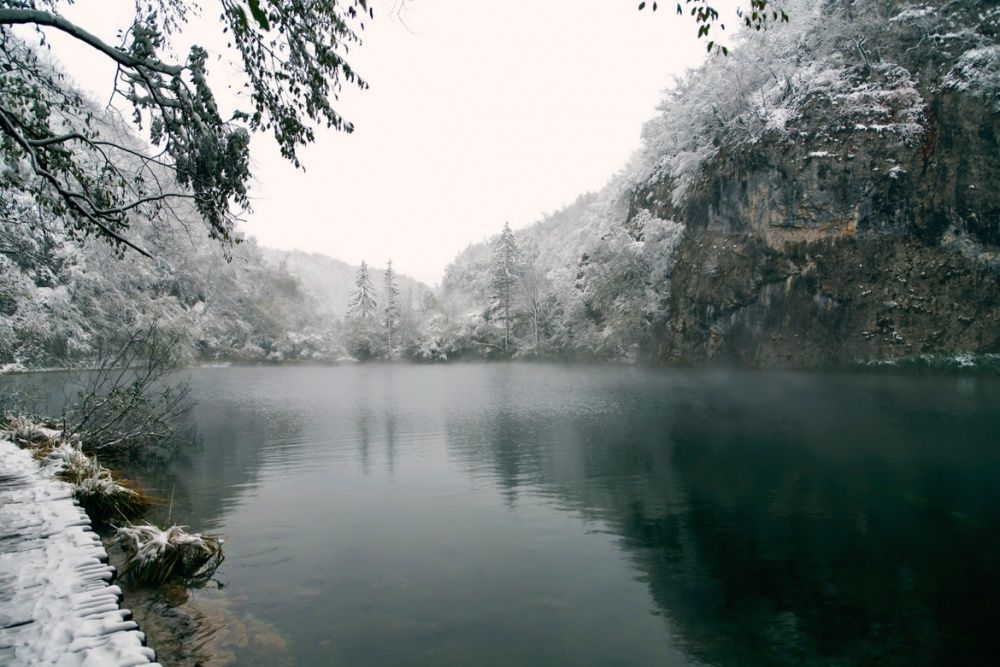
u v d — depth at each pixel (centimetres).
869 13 3431
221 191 707
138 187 776
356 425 1753
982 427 1516
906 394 2231
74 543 552
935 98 3059
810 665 467
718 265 3744
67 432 1177
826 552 704
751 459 1208
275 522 819
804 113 3450
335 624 515
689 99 4250
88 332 2859
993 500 899
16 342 2366
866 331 3130
